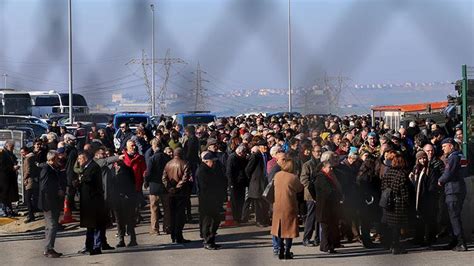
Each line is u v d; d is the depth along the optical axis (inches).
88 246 566.3
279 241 530.6
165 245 597.0
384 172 555.8
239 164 685.3
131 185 589.0
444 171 550.9
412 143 831.1
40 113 2180.1
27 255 564.7
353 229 591.2
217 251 568.1
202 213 577.9
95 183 564.7
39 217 745.0
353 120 1155.9
